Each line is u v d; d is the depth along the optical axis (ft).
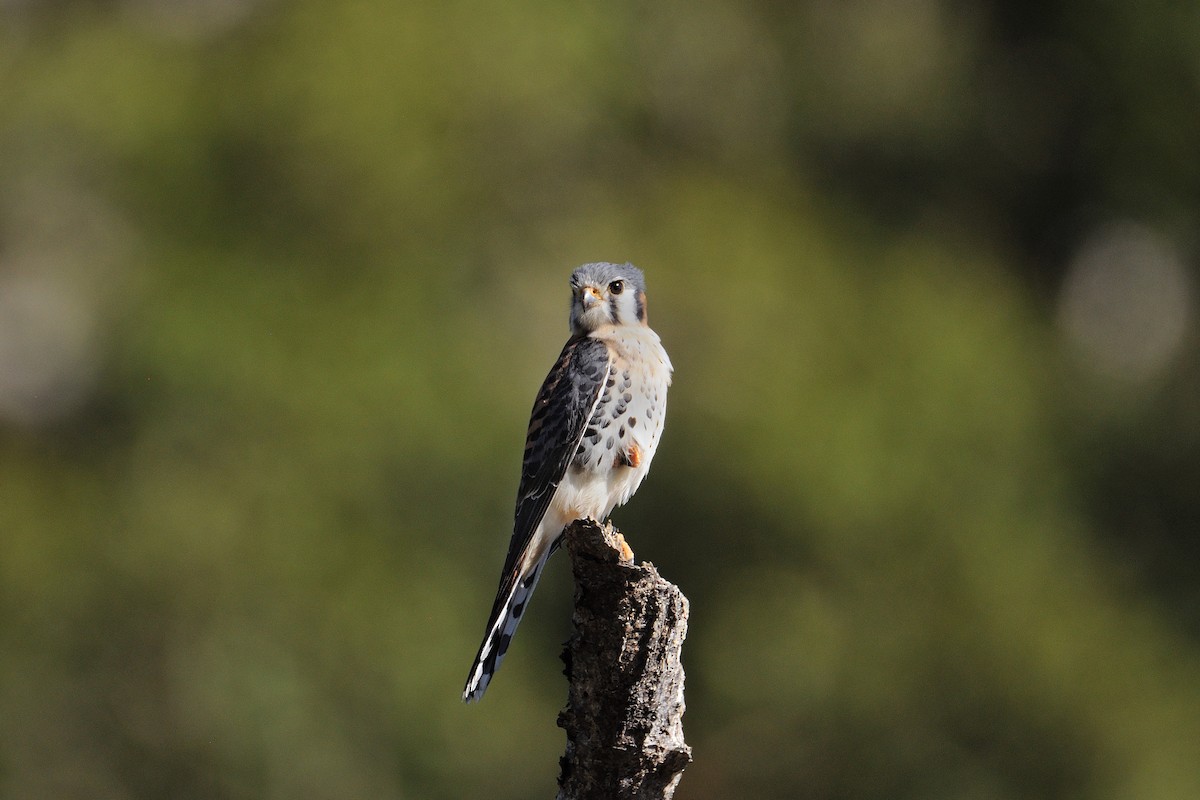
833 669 44.62
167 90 49.73
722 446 45.83
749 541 45.75
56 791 42.83
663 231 50.55
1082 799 44.68
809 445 45.96
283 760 42.50
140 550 44.09
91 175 49.26
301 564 43.47
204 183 48.49
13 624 43.91
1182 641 50.57
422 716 42.73
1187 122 61.62
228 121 48.91
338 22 49.39
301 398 44.75
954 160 61.87
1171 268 64.28
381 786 42.57
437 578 43.93
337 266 47.03
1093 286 63.87
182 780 42.86
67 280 49.08
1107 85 62.44
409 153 47.60
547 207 49.78
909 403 48.83
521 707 43.86
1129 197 62.69
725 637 45.03
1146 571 53.16
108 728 43.37
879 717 44.68
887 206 59.52
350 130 47.44
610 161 51.96
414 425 44.62
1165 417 58.29
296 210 47.73
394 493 44.39
